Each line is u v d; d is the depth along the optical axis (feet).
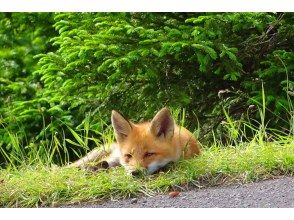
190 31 33.27
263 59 35.35
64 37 34.27
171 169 25.99
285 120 33.58
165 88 34.47
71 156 39.11
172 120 26.09
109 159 27.61
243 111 35.37
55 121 37.29
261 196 22.45
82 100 36.06
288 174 24.71
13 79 45.96
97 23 33.86
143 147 25.85
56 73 35.37
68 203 24.35
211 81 35.99
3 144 39.42
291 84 31.71
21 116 37.17
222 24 33.42
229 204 22.16
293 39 35.45
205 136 34.99
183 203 22.84
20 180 26.21
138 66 33.06
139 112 35.35
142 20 35.63
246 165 25.13
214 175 24.99
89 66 34.83
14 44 47.34
